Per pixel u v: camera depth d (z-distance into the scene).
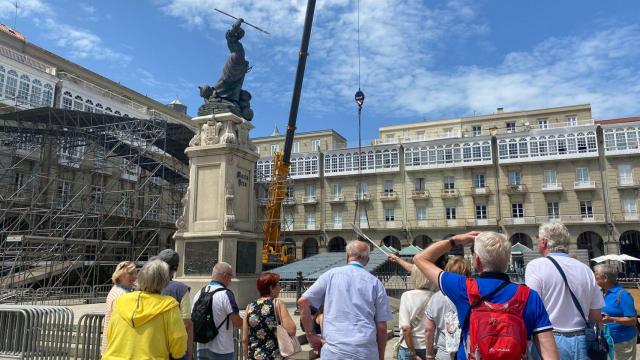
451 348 4.02
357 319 3.83
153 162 32.06
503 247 2.93
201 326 4.85
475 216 47.72
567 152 45.56
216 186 11.27
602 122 52.25
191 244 11.14
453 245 3.21
